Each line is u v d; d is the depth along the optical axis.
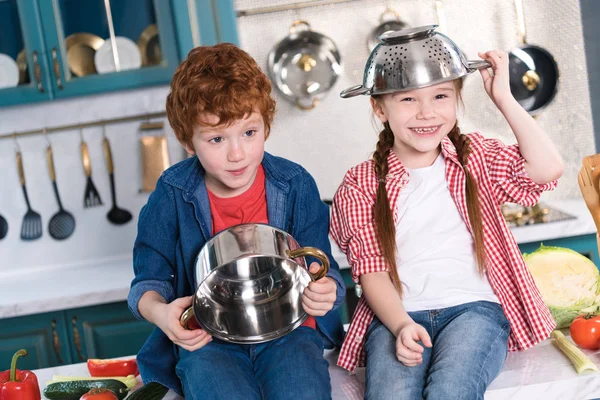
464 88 3.21
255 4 3.16
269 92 1.62
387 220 1.72
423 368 1.56
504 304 1.69
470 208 1.70
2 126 3.33
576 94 3.20
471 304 1.67
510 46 3.18
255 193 1.71
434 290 1.69
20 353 1.68
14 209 3.39
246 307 1.60
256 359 1.62
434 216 1.74
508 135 3.23
